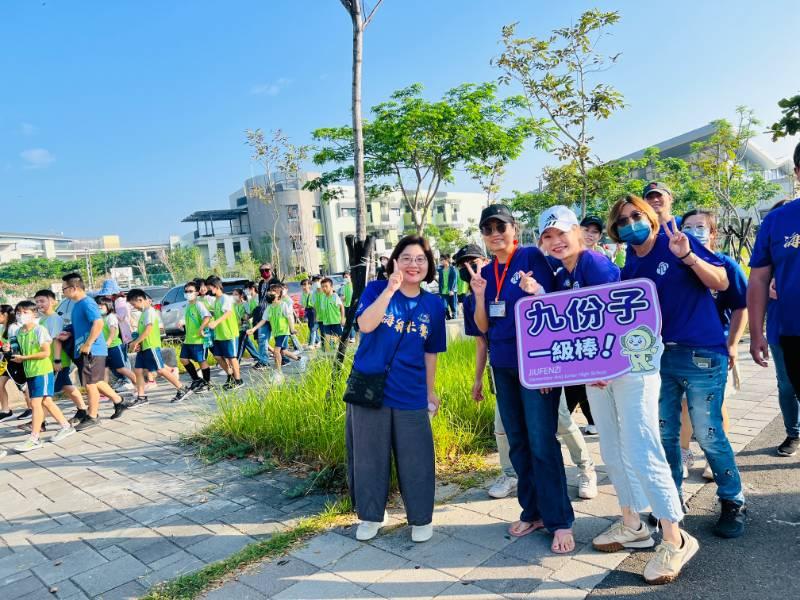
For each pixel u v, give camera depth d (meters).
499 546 3.17
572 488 3.87
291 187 46.06
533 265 3.14
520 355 2.99
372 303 3.27
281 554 3.26
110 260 55.62
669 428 3.17
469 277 3.55
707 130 35.41
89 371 7.07
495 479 4.18
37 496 4.73
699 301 2.99
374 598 2.75
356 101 5.38
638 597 2.58
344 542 3.35
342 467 4.31
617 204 3.02
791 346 2.76
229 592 2.90
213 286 8.41
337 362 5.21
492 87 17.45
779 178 39.50
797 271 2.69
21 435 6.95
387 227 51.06
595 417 3.03
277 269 30.41
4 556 3.64
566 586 2.71
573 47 8.46
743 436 4.59
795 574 2.64
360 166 5.38
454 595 2.72
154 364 8.09
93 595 3.06
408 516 3.28
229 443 5.47
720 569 2.74
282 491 4.32
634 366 2.72
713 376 2.96
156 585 3.09
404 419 3.27
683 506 3.31
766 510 3.31
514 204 31.31
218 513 4.01
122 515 4.14
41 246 72.25
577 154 9.11
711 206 23.59
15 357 6.42
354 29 5.34
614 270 2.96
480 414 5.06
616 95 8.48
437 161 18.16
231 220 49.12
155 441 6.11
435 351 3.49
